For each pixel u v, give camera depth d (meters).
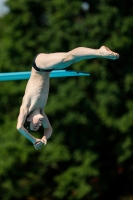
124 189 72.69
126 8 66.31
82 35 65.62
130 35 65.62
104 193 72.06
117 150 66.94
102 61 66.12
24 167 68.31
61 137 65.81
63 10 65.56
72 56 24.36
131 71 66.31
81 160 66.62
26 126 25.72
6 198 69.56
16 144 65.12
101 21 65.12
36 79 25.25
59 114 65.50
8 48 66.69
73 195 67.50
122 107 66.69
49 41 66.50
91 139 66.81
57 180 66.31
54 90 66.44
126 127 65.38
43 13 68.31
